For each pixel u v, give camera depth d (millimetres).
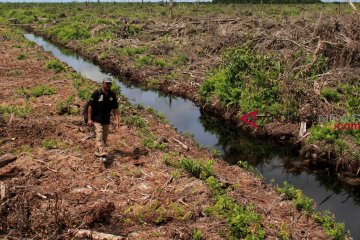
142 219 6711
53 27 34250
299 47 16406
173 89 16766
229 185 8281
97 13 42625
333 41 15750
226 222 6723
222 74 15133
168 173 8406
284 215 7461
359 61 15133
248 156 11430
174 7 52406
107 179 8016
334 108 12086
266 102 13102
